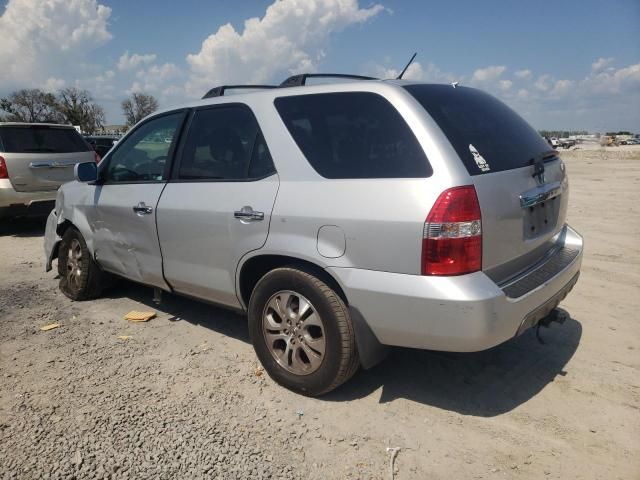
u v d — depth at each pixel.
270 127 3.40
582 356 3.86
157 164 4.21
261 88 3.95
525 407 3.21
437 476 2.62
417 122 2.86
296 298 3.29
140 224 4.23
